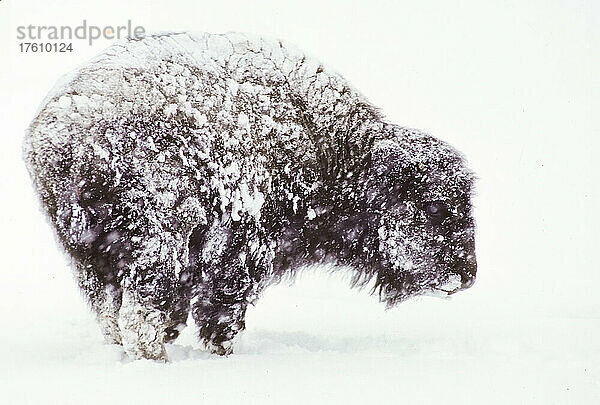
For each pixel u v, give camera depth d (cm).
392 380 1778
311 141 2189
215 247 2105
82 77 1980
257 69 2164
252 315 2933
